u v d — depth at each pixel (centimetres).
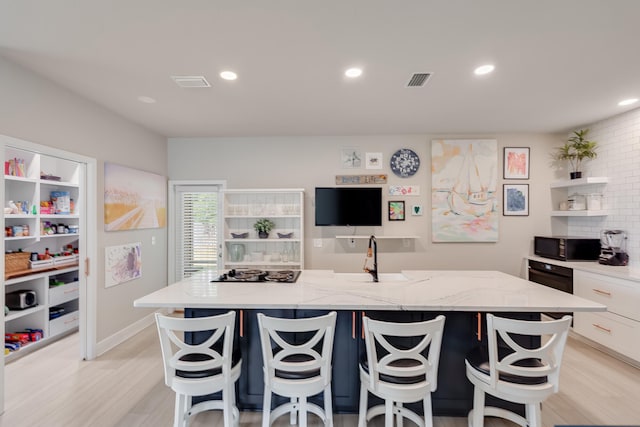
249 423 212
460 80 263
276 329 176
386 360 172
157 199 429
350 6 171
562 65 237
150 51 216
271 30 192
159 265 436
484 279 272
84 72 247
